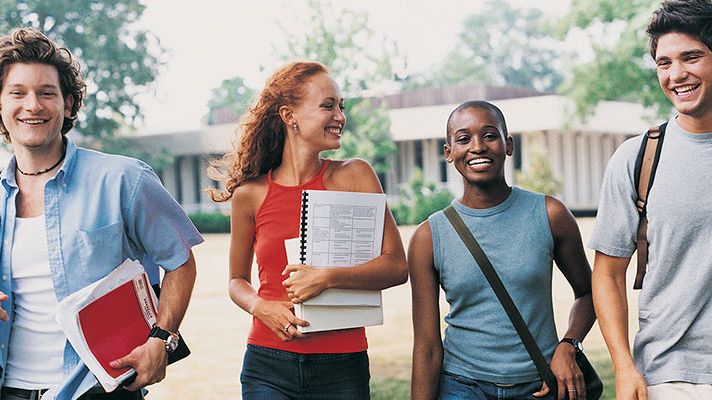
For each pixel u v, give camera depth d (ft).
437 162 137.59
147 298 12.25
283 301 13.37
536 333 13.03
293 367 13.28
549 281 13.33
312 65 13.66
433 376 13.44
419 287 13.57
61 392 11.59
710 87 11.36
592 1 99.71
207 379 31.63
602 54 101.45
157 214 12.29
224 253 83.30
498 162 13.23
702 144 11.56
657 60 11.69
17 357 11.81
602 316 12.18
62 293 11.73
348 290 13.17
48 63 11.71
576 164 135.03
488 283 13.08
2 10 159.53
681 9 11.35
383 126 130.82
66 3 162.30
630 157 11.91
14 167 12.12
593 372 13.07
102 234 11.86
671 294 11.69
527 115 127.13
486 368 12.97
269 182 13.78
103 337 11.73
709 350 11.59
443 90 140.05
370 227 13.24
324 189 13.67
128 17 167.84
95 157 12.19
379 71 132.46
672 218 11.53
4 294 11.46
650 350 11.92
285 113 13.58
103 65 163.63
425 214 120.98
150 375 11.94
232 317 45.91
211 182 151.33
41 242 11.78
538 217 13.29
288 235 13.46
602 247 12.21
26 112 11.55
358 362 13.51
